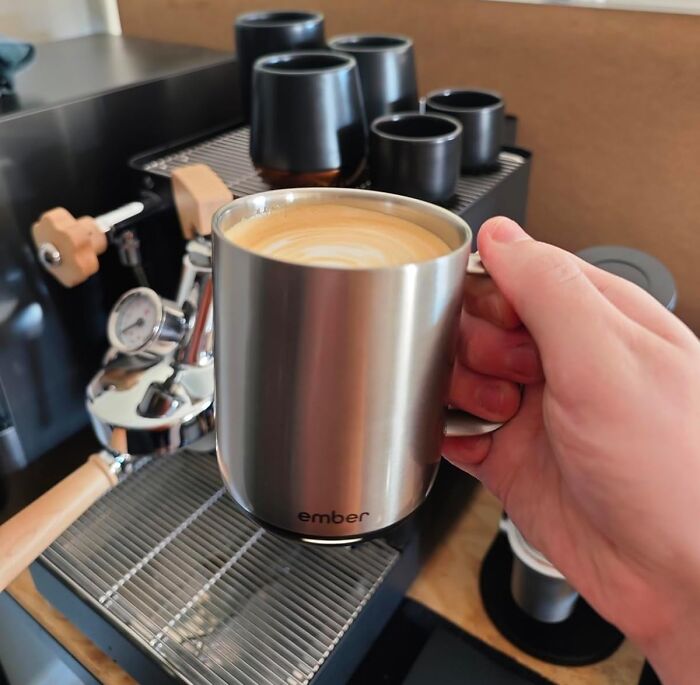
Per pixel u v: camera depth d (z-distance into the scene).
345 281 0.20
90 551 0.45
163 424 0.43
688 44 0.48
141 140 0.56
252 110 0.45
